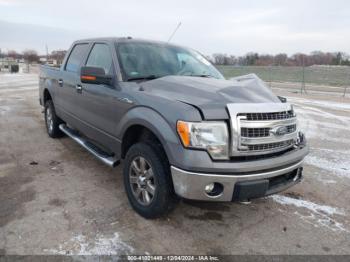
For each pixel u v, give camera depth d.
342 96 16.69
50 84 5.53
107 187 3.71
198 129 2.48
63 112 5.06
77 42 4.94
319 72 25.61
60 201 3.31
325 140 6.47
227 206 3.39
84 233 2.74
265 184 2.64
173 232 2.83
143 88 3.13
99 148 4.01
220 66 17.38
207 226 2.97
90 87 3.91
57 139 5.73
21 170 4.13
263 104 2.71
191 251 2.58
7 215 2.97
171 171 2.60
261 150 2.66
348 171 4.66
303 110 10.66
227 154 2.55
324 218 3.24
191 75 3.77
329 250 2.70
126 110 3.16
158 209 2.85
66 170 4.20
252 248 2.67
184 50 4.37
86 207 3.21
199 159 2.46
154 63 3.74
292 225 3.07
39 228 2.78
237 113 2.54
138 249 2.56
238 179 2.52
